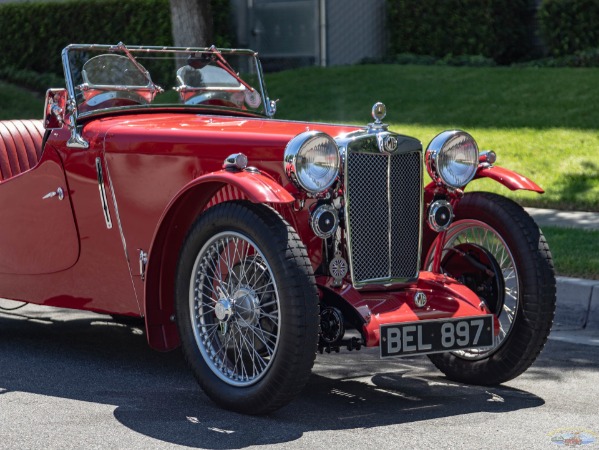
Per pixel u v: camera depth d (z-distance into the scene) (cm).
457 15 2033
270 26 2183
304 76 1922
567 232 1043
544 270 598
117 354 712
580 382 642
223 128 628
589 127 1462
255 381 554
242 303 562
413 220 605
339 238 579
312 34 2130
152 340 611
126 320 819
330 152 559
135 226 645
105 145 651
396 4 2088
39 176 689
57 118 682
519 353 606
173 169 621
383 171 587
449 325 580
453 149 612
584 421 554
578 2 1948
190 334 583
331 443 514
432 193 628
